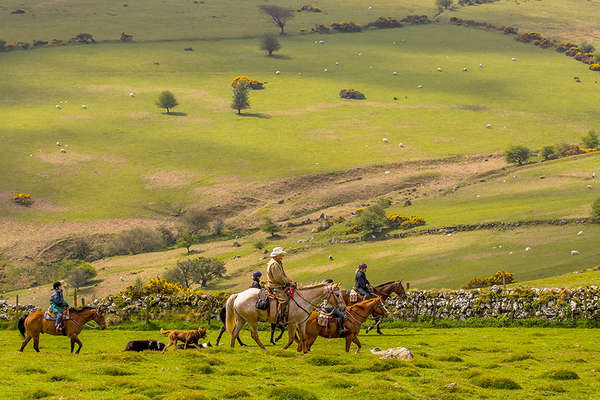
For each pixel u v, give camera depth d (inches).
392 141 7017.7
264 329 1218.0
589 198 4163.4
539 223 3737.7
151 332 1218.6
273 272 825.5
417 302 1346.0
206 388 576.7
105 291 3782.0
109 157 6496.1
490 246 3489.2
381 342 1021.2
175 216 5339.6
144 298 1360.7
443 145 6830.7
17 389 551.2
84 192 5674.2
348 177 5979.3
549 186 4822.8
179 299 1350.9
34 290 3983.8
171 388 553.9
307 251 4170.8
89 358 755.4
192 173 6166.3
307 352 832.3
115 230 5014.8
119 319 1337.4
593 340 1040.8
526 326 1263.5
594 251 3051.2
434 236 3961.6
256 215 5324.8
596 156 5669.3
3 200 5329.7
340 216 4881.9
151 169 6250.0
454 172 5915.4
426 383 633.6
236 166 6343.5
